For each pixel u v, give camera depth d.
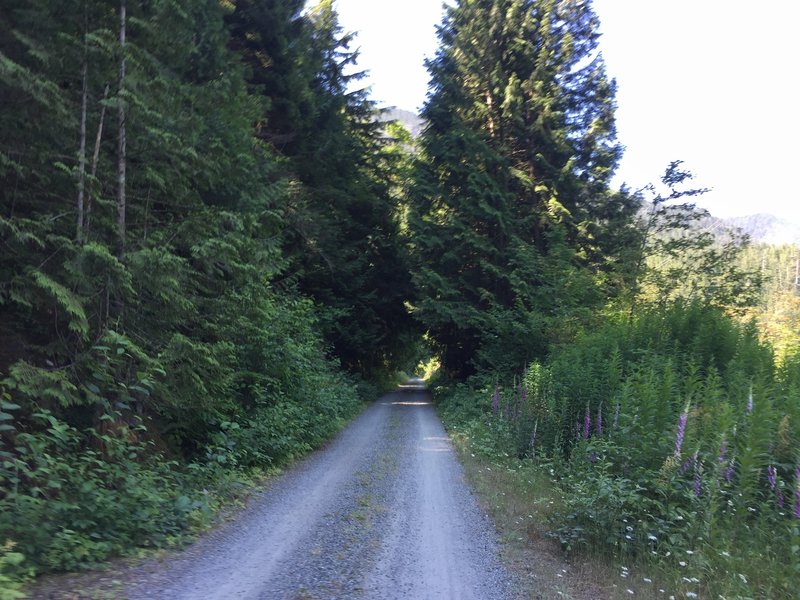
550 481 10.01
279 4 21.61
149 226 9.38
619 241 25.09
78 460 7.30
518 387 16.70
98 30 8.07
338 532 7.14
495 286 27.33
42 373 6.74
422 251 29.66
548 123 26.72
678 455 7.25
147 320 8.82
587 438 10.62
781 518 6.57
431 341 34.44
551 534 7.03
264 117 20.45
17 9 7.76
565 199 26.48
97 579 5.05
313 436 14.05
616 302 22.28
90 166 8.22
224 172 11.43
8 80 7.07
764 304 20.03
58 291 6.91
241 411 11.80
